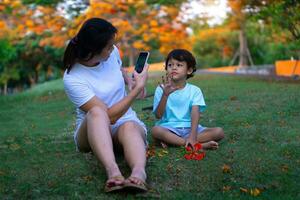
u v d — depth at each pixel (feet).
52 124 20.43
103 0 42.24
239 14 53.26
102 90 12.58
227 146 13.98
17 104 28.66
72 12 44.27
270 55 74.13
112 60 13.11
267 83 32.53
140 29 45.60
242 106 20.81
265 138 14.88
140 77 12.34
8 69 61.00
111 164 10.76
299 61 52.65
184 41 47.42
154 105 14.61
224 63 77.87
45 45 54.03
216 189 10.95
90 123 11.38
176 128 14.14
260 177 11.55
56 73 63.00
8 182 11.59
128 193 10.63
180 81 14.48
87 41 11.98
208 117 18.65
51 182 11.51
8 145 16.10
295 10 37.63
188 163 12.48
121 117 12.49
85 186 11.19
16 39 53.01
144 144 11.85
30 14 45.39
